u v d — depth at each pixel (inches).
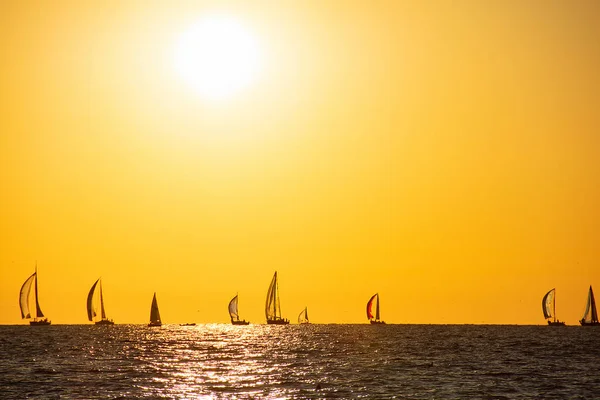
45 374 6294.3
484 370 6697.8
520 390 5334.6
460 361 7667.3
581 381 5876.0
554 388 5457.7
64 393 5128.0
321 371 6515.8
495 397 5002.5
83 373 6373.0
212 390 5260.8
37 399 4867.1
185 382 5708.7
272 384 5580.7
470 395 5078.7
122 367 6929.1
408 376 6127.0
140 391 5216.5
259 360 7751.0
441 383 5679.1
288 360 7736.2
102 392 5172.2
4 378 5984.3
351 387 5418.3
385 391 5226.4
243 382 5698.8
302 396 4992.6
